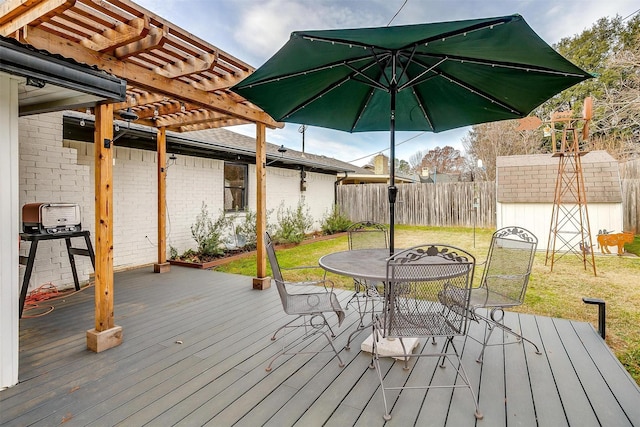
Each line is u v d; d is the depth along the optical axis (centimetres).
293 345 286
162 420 187
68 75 215
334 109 353
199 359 261
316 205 1208
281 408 199
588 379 230
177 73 338
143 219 631
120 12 254
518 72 252
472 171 1833
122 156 595
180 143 644
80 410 196
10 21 266
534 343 287
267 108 325
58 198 467
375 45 230
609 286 489
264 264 471
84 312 367
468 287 229
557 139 1514
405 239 930
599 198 752
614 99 1227
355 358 263
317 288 480
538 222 807
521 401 205
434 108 353
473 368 246
